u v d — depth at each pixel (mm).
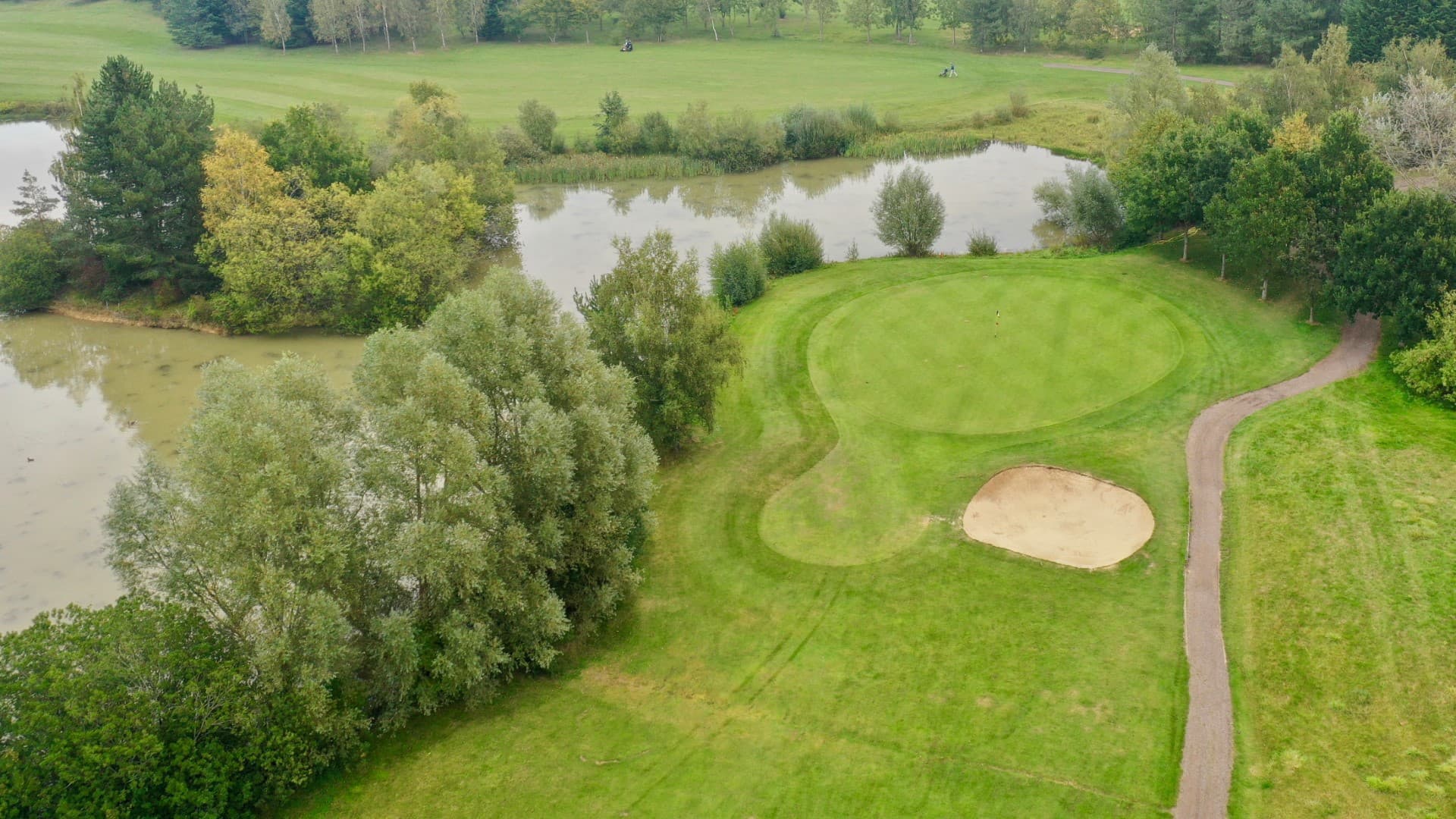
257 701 30938
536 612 35625
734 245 72125
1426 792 28375
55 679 28125
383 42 180250
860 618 39188
